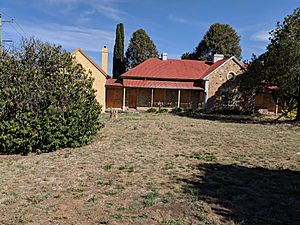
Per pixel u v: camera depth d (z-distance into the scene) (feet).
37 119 32.96
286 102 89.35
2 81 32.73
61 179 23.20
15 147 32.68
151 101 107.45
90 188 21.06
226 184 22.39
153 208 17.47
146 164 28.04
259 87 85.97
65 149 34.81
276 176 24.98
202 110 106.93
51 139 33.47
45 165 27.53
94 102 38.91
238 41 185.06
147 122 67.26
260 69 79.46
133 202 18.40
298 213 17.21
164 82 109.50
